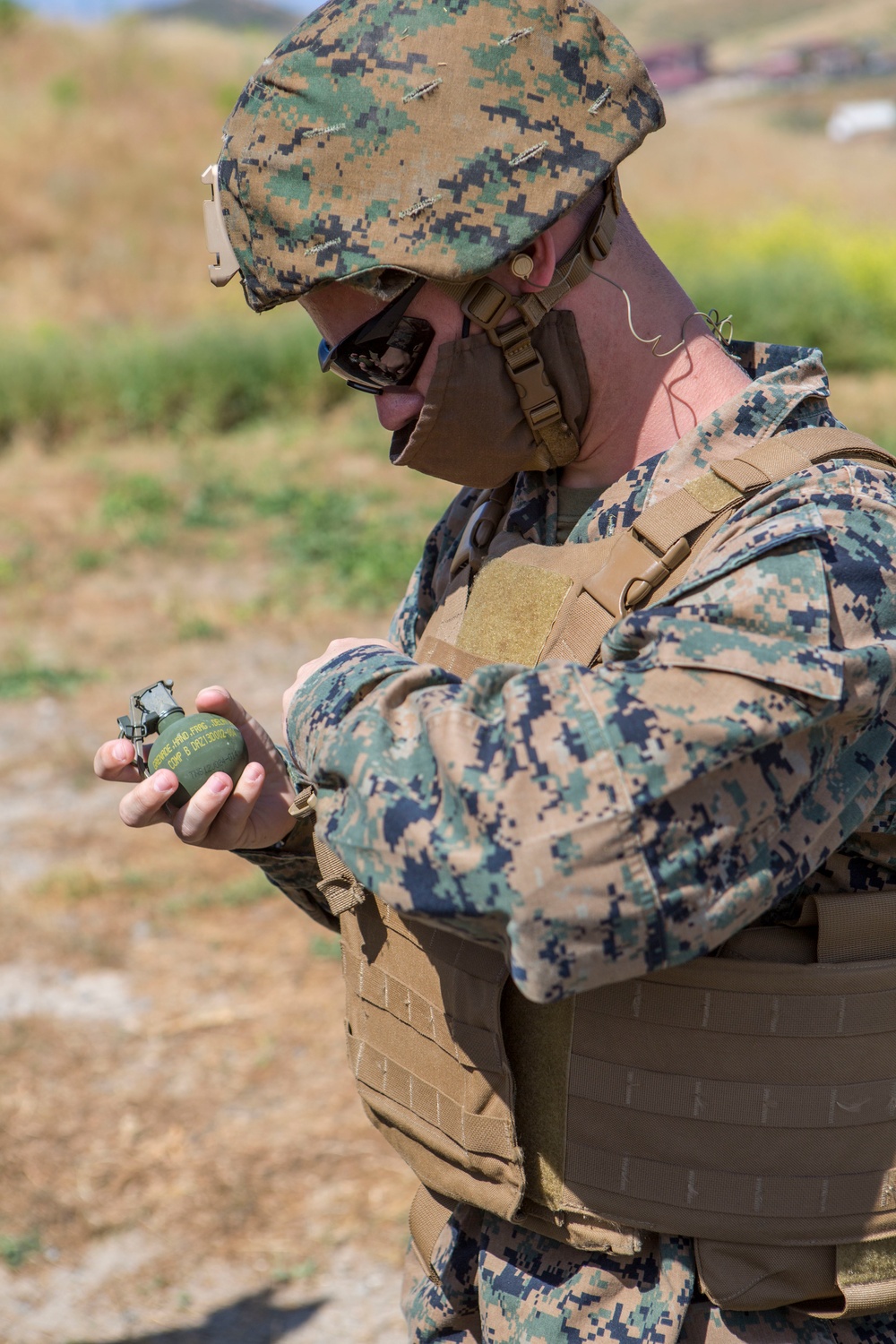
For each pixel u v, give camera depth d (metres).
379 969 1.59
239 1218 3.76
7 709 7.50
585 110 1.36
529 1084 1.44
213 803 1.50
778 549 1.22
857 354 15.11
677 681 1.16
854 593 1.22
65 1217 3.76
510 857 1.14
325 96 1.34
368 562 9.57
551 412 1.46
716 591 1.21
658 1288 1.41
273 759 1.70
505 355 1.42
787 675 1.15
